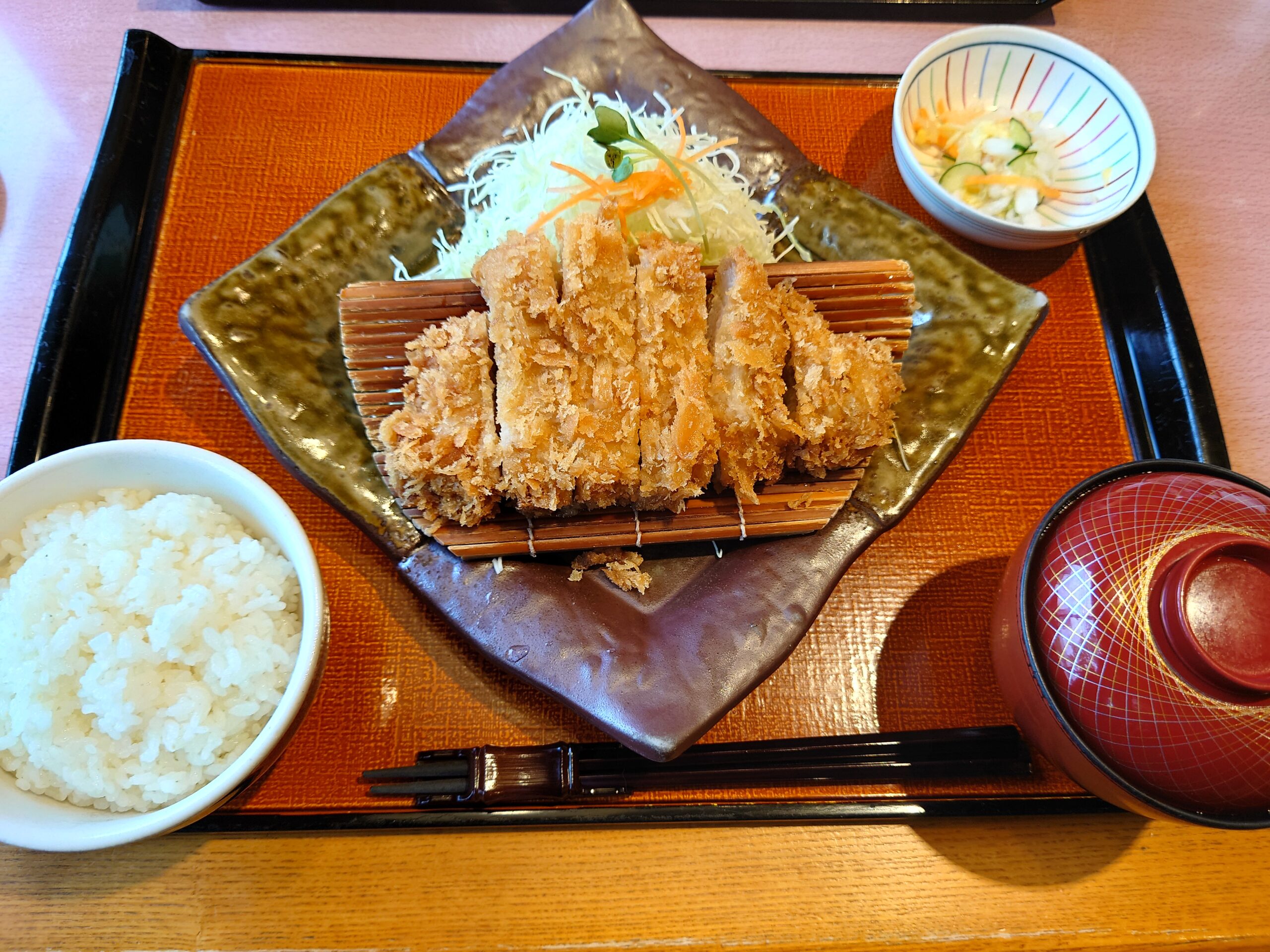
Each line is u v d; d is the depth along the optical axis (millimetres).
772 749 315
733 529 332
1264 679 244
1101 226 382
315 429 335
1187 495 275
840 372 325
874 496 342
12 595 281
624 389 320
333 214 365
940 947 297
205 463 294
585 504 332
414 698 323
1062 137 422
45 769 272
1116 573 270
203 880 295
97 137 419
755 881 302
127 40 411
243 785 265
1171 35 475
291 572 309
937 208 398
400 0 455
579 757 312
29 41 438
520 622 316
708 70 439
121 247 380
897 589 349
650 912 297
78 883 292
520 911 296
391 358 335
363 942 290
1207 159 442
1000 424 377
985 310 360
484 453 316
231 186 401
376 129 420
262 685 288
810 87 440
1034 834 311
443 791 304
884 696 332
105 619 283
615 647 312
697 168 378
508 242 331
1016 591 298
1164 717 258
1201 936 299
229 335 334
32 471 285
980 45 416
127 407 359
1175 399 376
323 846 301
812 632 340
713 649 310
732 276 335
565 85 399
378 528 329
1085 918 301
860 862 306
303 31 449
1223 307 411
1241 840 312
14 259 392
